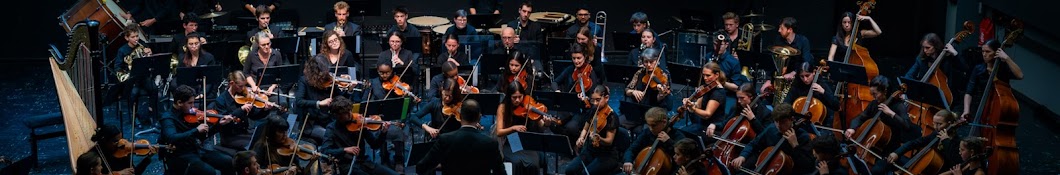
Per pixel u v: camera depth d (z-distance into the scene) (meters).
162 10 17.48
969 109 11.62
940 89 10.91
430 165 8.59
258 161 9.50
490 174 8.59
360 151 10.34
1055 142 12.58
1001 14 15.46
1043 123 13.59
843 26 14.38
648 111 9.79
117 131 9.66
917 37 19.98
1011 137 10.22
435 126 11.41
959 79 12.71
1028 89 14.95
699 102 11.34
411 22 17.23
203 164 10.12
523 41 15.83
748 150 9.88
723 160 10.23
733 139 10.47
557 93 11.31
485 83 14.66
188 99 10.63
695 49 16.53
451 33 14.47
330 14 17.25
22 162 8.73
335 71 12.19
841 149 9.84
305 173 9.48
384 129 10.65
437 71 13.55
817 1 19.98
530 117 11.27
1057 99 13.82
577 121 11.58
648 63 12.34
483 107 11.41
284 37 14.79
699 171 9.23
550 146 9.93
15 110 14.37
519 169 10.18
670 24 20.03
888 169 9.85
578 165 10.31
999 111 10.16
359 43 14.77
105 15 14.67
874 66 12.85
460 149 8.49
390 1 19.36
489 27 16.08
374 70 13.80
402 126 11.23
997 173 10.14
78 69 11.91
